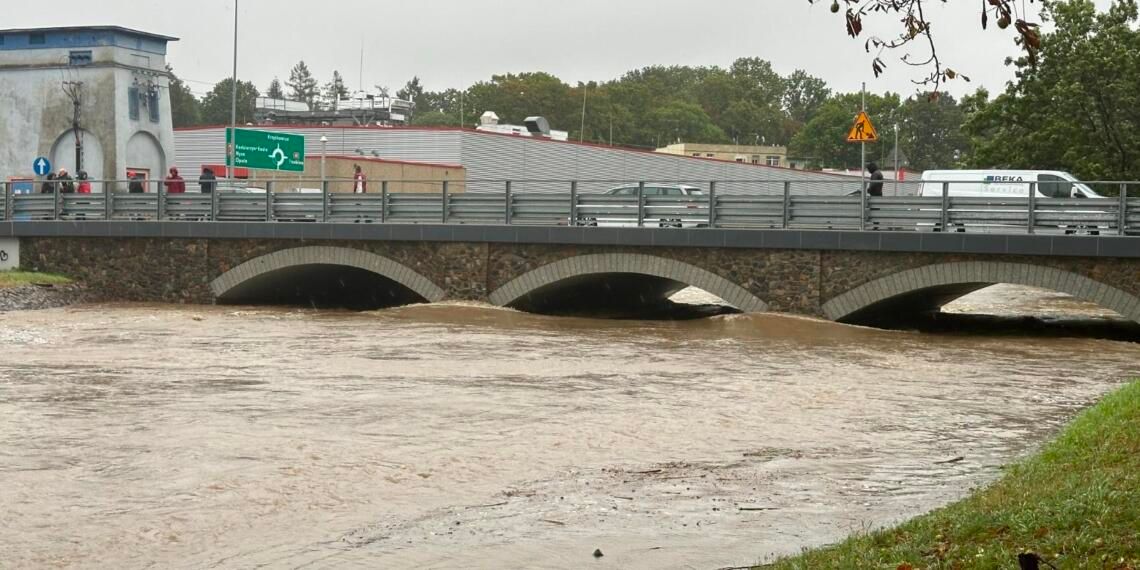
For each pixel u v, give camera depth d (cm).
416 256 3556
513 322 3206
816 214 3130
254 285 3862
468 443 1673
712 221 3238
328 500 1370
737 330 2989
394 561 1141
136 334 2973
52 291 3806
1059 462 1296
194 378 2248
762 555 1147
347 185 5366
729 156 12712
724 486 1445
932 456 1625
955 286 3453
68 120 5241
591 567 1116
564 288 3631
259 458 1570
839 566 975
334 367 2398
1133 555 890
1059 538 944
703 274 3212
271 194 3794
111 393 2072
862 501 1373
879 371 2398
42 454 1590
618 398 2050
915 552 977
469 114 13338
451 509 1335
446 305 3469
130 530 1250
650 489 1428
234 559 1154
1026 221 2936
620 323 3198
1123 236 2786
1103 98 5175
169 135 5472
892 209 3052
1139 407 1453
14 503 1348
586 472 1516
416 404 1977
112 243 3981
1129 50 5169
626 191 4247
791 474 1513
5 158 5350
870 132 3369
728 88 16712
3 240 4125
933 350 2727
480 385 2180
